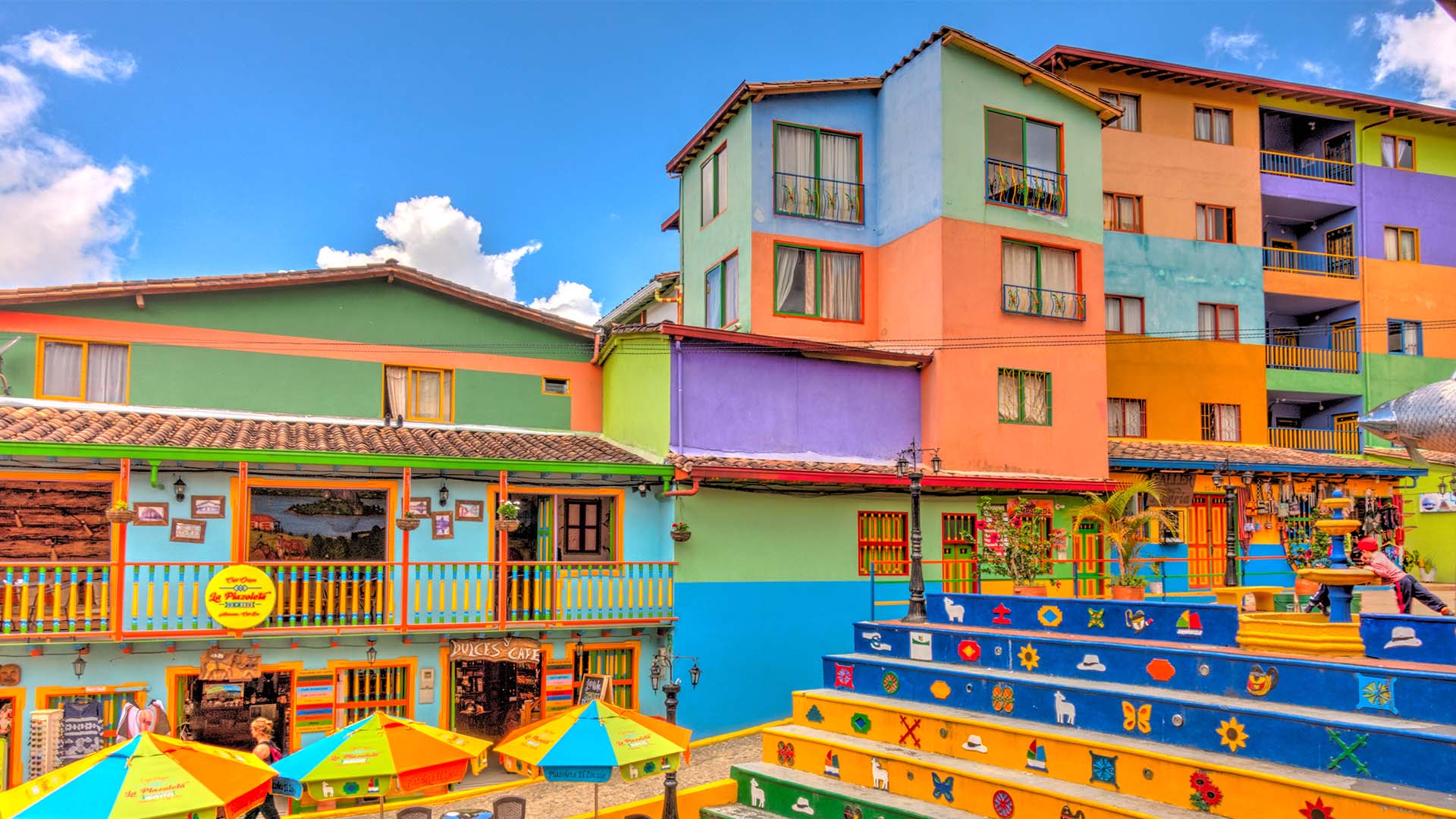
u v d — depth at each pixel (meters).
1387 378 30.97
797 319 22.33
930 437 20.95
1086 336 22.95
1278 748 9.01
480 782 15.73
